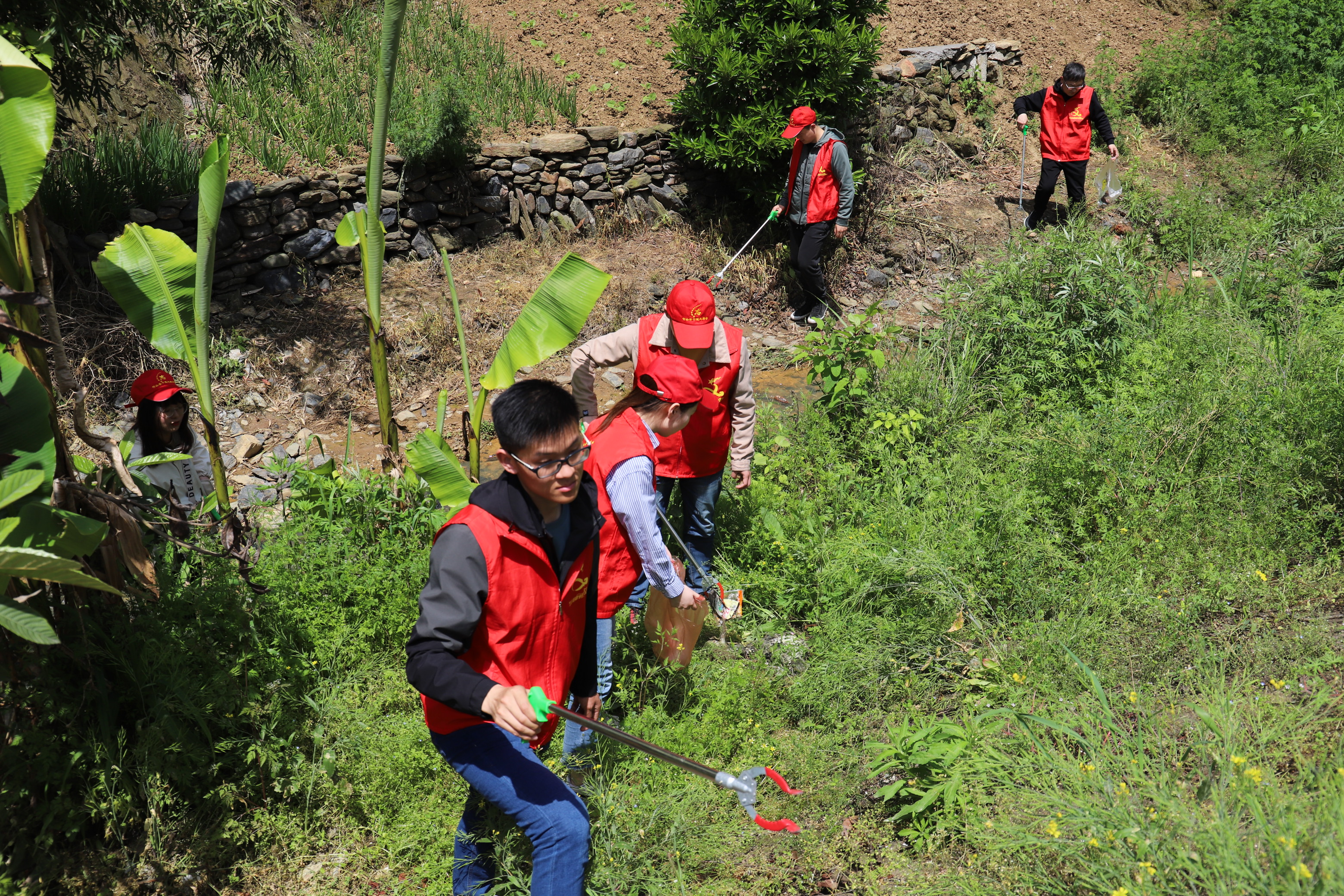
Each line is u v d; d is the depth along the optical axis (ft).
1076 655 11.78
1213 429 15.85
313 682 11.84
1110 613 12.51
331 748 11.01
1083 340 19.89
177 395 13.24
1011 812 9.57
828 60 26.89
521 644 8.25
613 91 32.63
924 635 12.75
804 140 25.00
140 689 10.60
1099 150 35.73
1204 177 34.27
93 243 21.85
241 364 22.39
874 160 31.81
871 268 28.96
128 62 26.86
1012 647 12.37
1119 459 15.30
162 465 13.21
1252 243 28.25
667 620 11.58
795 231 26.35
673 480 13.70
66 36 16.19
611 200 29.63
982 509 14.34
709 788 10.55
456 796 10.69
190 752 10.28
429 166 26.86
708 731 11.33
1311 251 24.66
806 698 12.03
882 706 12.16
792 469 17.28
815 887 9.83
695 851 9.90
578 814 8.13
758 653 13.03
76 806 10.02
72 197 22.02
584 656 9.33
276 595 12.19
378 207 13.25
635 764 10.78
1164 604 12.43
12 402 8.93
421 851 10.27
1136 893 7.96
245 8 20.80
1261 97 36.76
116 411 20.47
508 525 7.85
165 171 23.98
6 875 9.19
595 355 13.50
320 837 10.52
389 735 11.11
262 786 10.64
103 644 10.71
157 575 11.69
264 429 21.24
